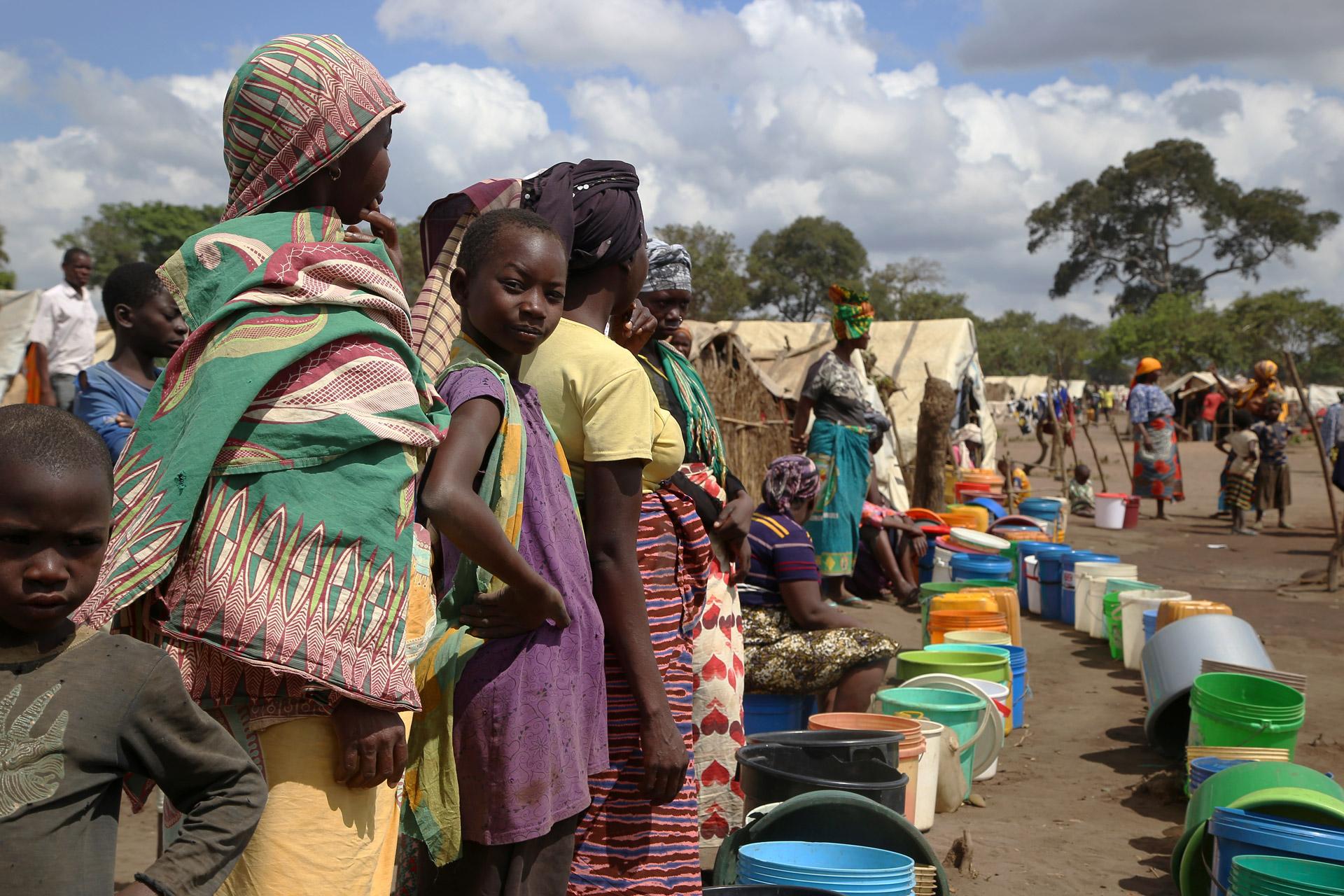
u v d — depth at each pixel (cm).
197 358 184
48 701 145
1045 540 1048
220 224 196
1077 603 872
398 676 182
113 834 151
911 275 7731
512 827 211
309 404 178
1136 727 613
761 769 362
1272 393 1495
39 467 141
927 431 1149
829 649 470
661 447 268
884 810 335
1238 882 321
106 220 5834
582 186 258
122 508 177
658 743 243
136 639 172
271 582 173
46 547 143
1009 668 552
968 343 1612
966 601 645
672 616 275
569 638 221
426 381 198
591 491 240
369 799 189
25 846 142
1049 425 2405
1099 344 7294
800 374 1359
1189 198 9669
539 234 222
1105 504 1512
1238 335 6316
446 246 279
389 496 183
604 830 256
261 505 175
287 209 204
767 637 469
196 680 177
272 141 199
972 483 1327
